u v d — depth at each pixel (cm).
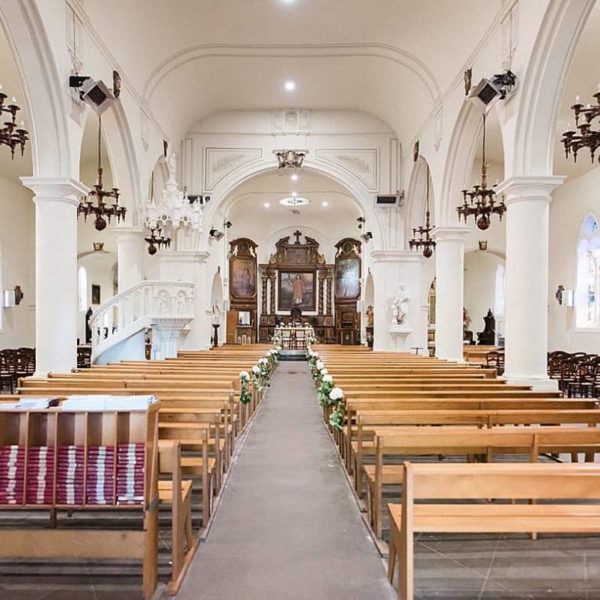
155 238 1112
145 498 282
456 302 1090
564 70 652
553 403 501
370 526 393
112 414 281
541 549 353
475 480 256
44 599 293
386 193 1505
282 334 2291
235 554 353
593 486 256
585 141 679
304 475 535
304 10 955
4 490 281
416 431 360
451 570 325
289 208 2409
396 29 1006
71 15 721
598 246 1378
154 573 298
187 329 1320
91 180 1583
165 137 1304
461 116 961
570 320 1473
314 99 1402
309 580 319
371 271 1889
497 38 783
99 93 736
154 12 910
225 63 1173
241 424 712
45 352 706
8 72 935
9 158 1346
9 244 1500
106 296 2105
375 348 1554
